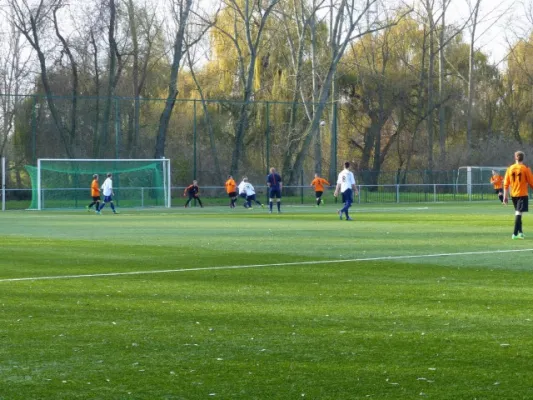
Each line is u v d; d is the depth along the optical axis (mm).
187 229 29594
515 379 7523
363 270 15992
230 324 10227
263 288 13477
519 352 8555
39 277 15203
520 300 11992
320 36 75250
